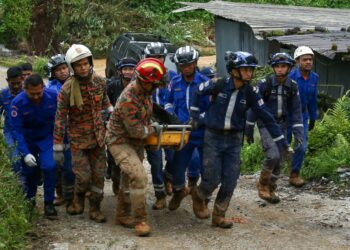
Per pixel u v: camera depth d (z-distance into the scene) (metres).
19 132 7.46
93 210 7.76
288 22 18.19
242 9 22.02
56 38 30.98
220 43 23.05
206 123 7.29
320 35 15.37
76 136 7.46
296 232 7.48
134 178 7.02
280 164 8.67
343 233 7.46
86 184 7.62
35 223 7.51
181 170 7.86
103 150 7.60
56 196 8.70
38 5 31.17
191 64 7.82
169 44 18.11
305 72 9.16
